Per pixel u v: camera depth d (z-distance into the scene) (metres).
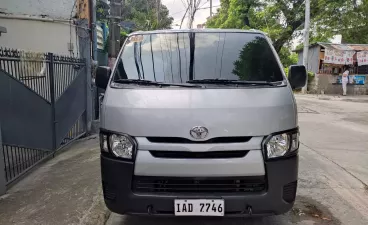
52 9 7.75
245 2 24.14
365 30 22.81
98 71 3.72
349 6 21.42
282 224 3.57
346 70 19.78
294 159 2.87
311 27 22.69
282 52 26.39
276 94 2.99
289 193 2.87
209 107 2.78
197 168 2.70
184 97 2.90
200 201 2.71
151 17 21.03
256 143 2.73
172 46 3.63
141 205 2.78
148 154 2.75
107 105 3.00
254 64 3.42
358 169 5.43
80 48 7.73
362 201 4.20
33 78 5.29
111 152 2.87
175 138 2.73
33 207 3.84
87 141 7.29
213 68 3.37
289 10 22.64
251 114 2.76
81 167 5.32
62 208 3.81
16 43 7.51
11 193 4.25
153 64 3.44
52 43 7.84
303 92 21.05
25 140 4.99
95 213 3.68
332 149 6.68
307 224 3.59
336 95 19.58
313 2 21.44
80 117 7.52
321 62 21.12
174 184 2.77
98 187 4.43
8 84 4.54
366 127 9.20
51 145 5.88
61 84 6.34
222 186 2.77
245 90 3.01
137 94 2.99
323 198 4.26
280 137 2.79
